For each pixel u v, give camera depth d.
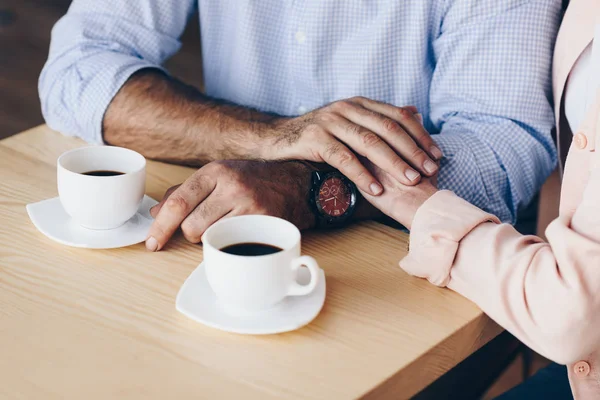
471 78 1.37
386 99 1.46
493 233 1.05
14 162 1.27
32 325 0.97
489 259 1.03
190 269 1.07
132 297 1.02
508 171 1.31
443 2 1.38
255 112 1.32
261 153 1.25
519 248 1.04
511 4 1.33
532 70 1.33
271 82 1.51
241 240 1.03
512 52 1.33
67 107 1.37
